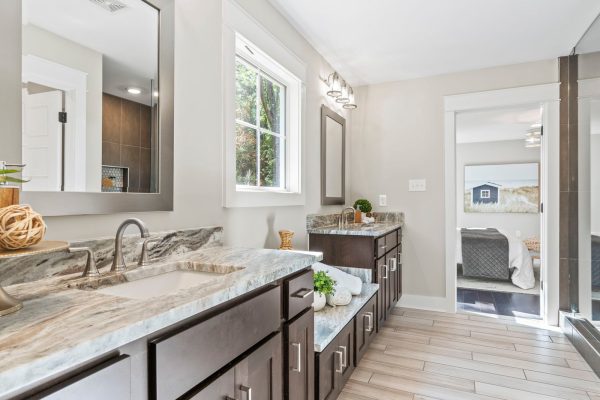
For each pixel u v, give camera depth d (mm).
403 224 3502
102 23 1162
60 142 1033
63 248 760
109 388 593
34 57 971
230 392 887
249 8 1966
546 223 2980
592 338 2326
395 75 3404
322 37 2623
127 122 1244
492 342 2576
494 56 2961
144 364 669
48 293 825
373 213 3607
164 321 690
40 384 506
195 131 1564
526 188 6398
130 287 1074
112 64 1195
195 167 1566
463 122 5012
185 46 1508
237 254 1415
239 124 2029
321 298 1961
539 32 2535
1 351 510
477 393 1902
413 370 2154
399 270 3307
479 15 2305
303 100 2574
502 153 6586
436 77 3396
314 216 2799
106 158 1168
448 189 3332
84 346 544
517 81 3100
